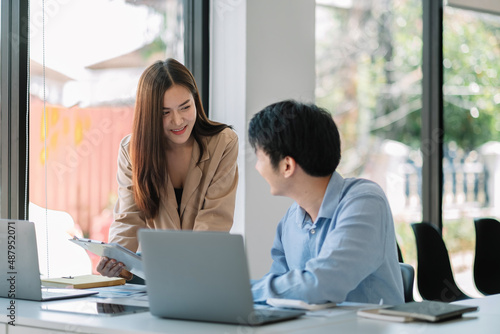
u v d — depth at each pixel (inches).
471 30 190.1
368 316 59.0
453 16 187.3
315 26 153.2
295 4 149.2
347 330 53.4
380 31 181.0
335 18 173.0
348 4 175.2
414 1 186.4
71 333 57.4
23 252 71.9
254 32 142.6
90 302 70.5
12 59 114.8
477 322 57.5
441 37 183.5
